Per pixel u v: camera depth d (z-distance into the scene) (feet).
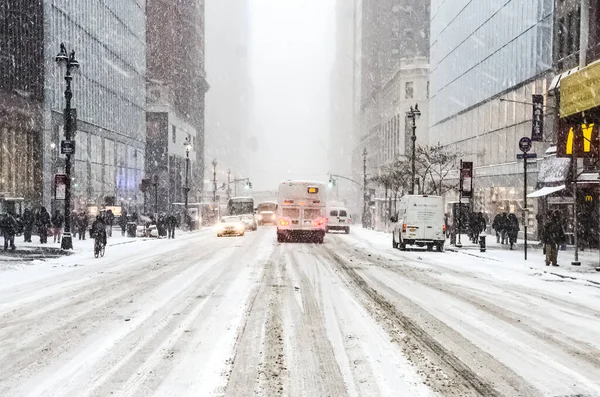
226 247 96.17
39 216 101.55
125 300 40.24
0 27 130.93
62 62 84.79
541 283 52.01
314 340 27.96
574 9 104.83
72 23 166.91
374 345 27.09
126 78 220.43
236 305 37.88
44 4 146.92
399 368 23.18
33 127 144.25
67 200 86.43
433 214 88.43
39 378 21.72
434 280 53.06
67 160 86.58
